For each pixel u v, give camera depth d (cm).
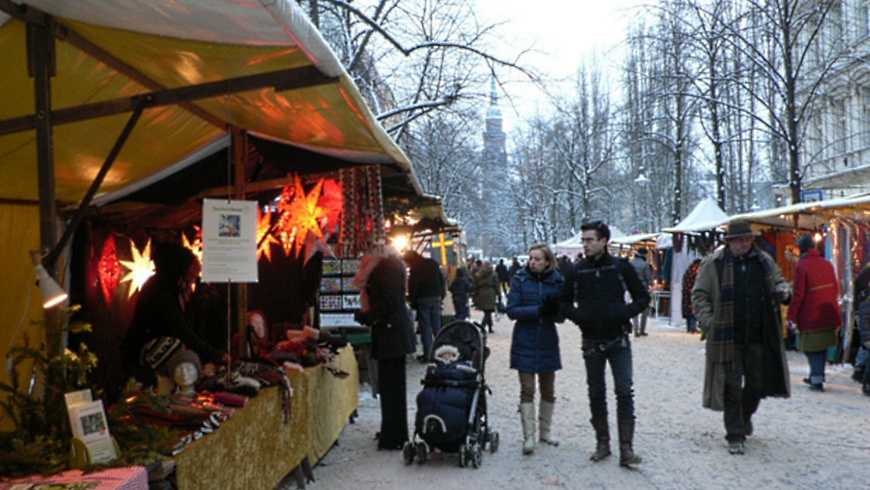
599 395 608
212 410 391
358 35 1496
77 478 278
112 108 372
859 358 980
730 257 634
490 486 541
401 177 694
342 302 1063
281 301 718
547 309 622
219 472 379
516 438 698
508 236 6169
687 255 1981
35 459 289
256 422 441
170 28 339
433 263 1216
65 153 516
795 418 758
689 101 2581
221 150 660
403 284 655
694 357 1296
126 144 533
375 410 857
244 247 469
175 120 523
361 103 404
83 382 326
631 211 5216
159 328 447
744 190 3556
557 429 733
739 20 1895
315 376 590
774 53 1942
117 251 678
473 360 621
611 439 690
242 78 372
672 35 2034
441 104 1425
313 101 434
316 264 731
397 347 646
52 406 315
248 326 618
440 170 2558
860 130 2444
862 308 893
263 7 273
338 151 584
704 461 598
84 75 411
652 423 746
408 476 569
